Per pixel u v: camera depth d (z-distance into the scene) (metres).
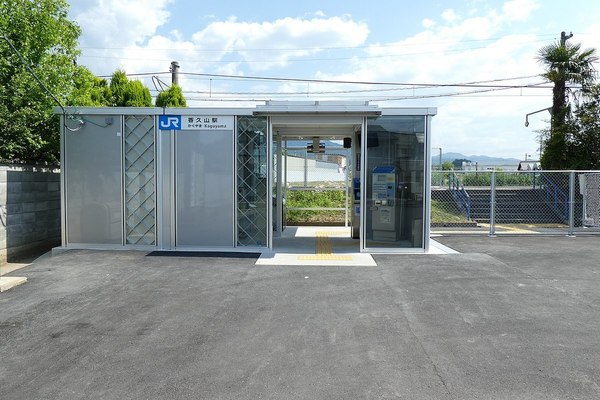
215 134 9.59
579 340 4.70
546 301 6.06
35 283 6.99
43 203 10.47
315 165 18.28
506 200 17.34
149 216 9.73
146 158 9.67
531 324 5.18
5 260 9.09
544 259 8.80
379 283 6.98
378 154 9.59
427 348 4.50
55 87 10.61
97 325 5.17
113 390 3.69
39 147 10.12
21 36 10.05
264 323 5.23
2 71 9.93
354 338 4.77
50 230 10.80
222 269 7.94
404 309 5.71
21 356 4.35
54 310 5.71
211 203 9.66
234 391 3.67
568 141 16.56
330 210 14.93
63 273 7.61
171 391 3.67
